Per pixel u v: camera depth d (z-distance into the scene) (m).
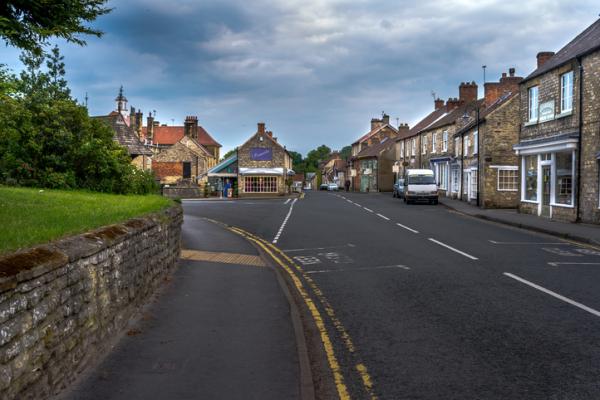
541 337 6.48
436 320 7.34
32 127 14.64
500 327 6.93
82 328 5.14
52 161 15.08
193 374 5.25
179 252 12.61
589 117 19.72
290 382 5.10
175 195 50.44
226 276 10.57
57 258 4.55
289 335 6.65
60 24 7.54
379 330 6.97
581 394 4.82
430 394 4.89
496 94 38.41
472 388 5.00
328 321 7.49
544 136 23.48
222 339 6.44
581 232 17.11
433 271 11.02
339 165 112.38
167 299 8.40
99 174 16.08
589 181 19.77
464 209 30.09
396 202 38.78
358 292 9.30
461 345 6.25
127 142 32.62
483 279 10.07
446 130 42.69
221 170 55.69
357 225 21.59
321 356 6.03
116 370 5.24
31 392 4.04
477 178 32.84
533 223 20.47
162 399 4.61
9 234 5.23
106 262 5.90
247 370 5.41
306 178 140.25
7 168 14.40
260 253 14.38
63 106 15.65
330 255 13.86
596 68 19.25
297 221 24.19
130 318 6.96
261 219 25.64
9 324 3.69
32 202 9.49
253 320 7.34
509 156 31.30
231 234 18.81
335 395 4.93
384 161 64.62
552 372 5.36
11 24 6.87
